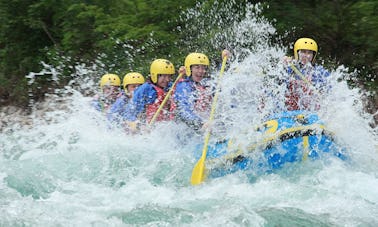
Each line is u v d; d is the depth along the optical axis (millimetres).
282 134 18688
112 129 24734
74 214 16062
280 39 34812
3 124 37312
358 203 16203
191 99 22578
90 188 18844
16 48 43219
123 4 39719
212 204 16625
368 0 33031
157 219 15617
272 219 15289
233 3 35219
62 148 22938
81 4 38656
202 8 35531
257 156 18766
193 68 22891
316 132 18828
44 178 19844
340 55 35312
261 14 34562
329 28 34906
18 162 21922
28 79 41750
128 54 37406
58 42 42906
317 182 17812
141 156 21469
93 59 38781
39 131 28328
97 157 21469
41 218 15695
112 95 29000
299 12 34625
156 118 23875
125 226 15180
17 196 17828
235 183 18375
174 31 36938
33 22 41125
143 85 24500
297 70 22219
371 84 33469
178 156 21156
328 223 15039
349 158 19500
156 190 18375
